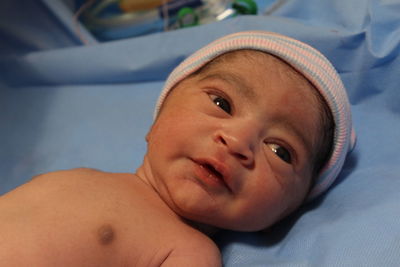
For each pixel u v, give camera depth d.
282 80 0.83
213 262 0.76
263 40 0.89
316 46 1.17
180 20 1.59
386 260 0.65
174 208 0.82
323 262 0.69
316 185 0.93
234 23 1.33
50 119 1.45
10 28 1.81
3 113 1.50
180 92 0.90
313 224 0.82
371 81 1.10
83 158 1.26
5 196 0.79
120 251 0.74
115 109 1.43
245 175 0.76
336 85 0.88
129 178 0.88
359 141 1.03
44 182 0.81
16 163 1.29
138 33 1.77
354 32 1.13
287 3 1.41
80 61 1.57
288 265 0.72
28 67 1.63
